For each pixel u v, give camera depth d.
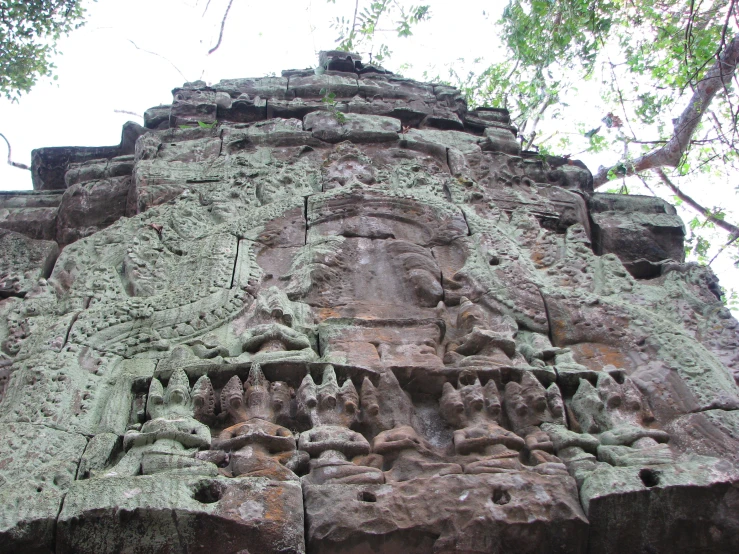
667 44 8.84
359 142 7.38
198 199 6.34
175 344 4.60
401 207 6.21
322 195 6.26
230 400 3.92
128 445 3.71
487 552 3.20
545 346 4.74
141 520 3.07
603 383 4.23
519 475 3.43
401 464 3.62
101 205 6.93
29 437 3.76
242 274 5.28
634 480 3.38
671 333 4.80
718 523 3.29
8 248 5.84
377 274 5.51
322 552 3.18
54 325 4.70
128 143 7.89
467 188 6.70
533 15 9.29
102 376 4.31
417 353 4.43
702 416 4.08
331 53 9.47
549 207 6.84
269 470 3.46
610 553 3.30
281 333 4.44
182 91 8.45
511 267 5.48
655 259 6.73
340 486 3.36
